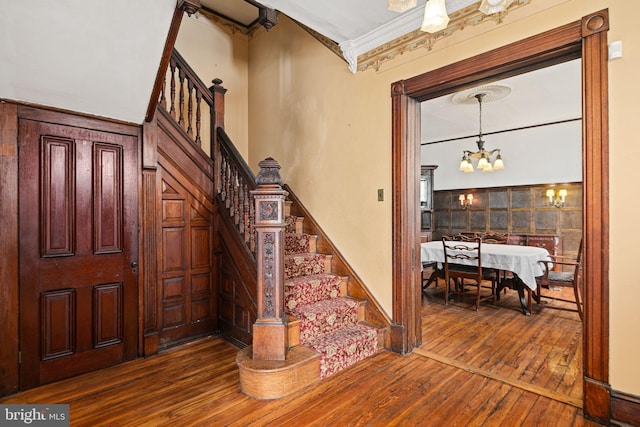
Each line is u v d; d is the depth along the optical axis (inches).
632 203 71.3
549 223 249.6
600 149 74.7
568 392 87.2
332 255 135.2
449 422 75.2
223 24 184.1
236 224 123.7
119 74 92.3
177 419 76.7
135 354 110.1
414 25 107.6
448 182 303.3
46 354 93.5
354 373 98.0
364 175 124.6
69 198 98.1
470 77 97.3
